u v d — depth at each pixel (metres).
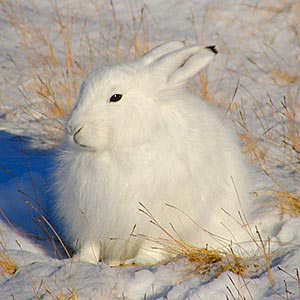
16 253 16.12
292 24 32.84
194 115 16.30
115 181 15.50
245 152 22.25
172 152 15.55
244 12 33.72
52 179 17.52
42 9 35.28
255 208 18.59
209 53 15.59
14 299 14.13
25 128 25.19
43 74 29.44
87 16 34.50
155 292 14.73
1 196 19.20
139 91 15.46
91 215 15.88
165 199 15.70
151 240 16.25
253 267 15.80
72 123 15.23
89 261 16.20
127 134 15.26
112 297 14.41
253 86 28.17
